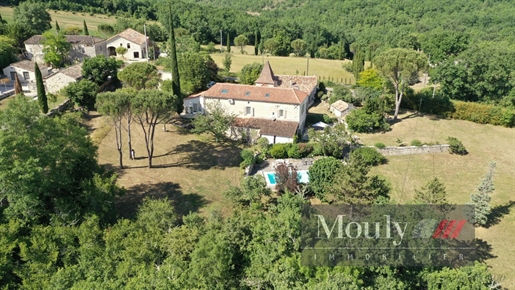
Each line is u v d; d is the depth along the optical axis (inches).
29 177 1261.1
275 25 6092.5
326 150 2204.7
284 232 1213.7
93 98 2659.9
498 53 3157.0
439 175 2090.3
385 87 3191.4
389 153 2315.5
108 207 1451.8
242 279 1127.6
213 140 2390.5
